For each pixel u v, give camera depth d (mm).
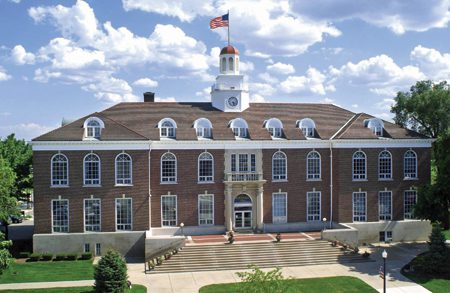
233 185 66312
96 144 61906
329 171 69500
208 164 66500
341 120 74062
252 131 68250
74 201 61844
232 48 74562
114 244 62250
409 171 70000
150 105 71312
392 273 53688
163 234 64938
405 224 69375
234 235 65375
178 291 48406
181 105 72250
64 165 61844
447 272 53062
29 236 74875
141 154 63156
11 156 74188
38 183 61281
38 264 57719
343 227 66438
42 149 61219
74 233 61594
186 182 65750
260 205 67188
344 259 59125
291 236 64625
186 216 65812
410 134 70500
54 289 48031
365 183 68750
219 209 66812
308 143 68562
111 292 45219
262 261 57750
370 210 68875
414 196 70188
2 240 49781
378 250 64250
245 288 38312
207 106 73000
